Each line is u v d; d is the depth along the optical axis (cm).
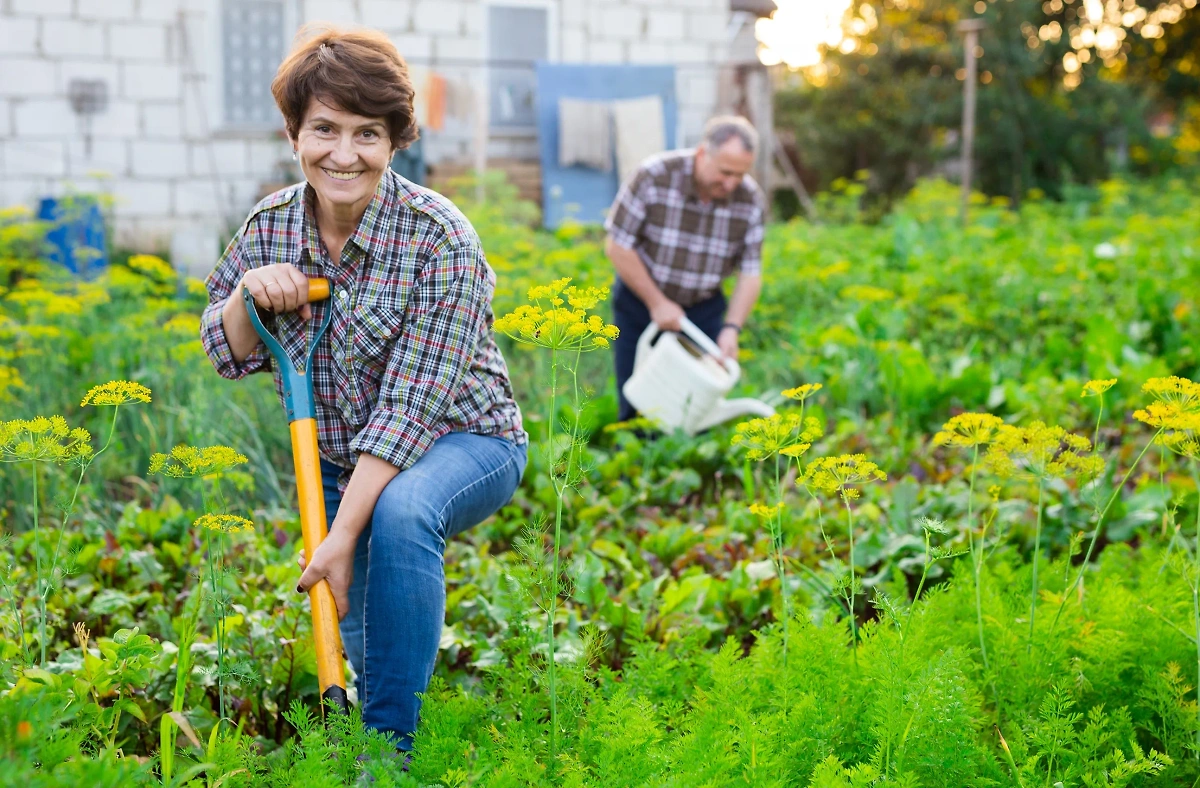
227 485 421
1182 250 1039
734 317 511
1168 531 339
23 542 345
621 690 211
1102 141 2444
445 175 1228
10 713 152
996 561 325
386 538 214
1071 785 205
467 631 294
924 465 473
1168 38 2672
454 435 237
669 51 1320
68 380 546
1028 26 2355
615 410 521
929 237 1109
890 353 578
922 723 202
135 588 336
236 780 191
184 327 491
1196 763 223
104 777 154
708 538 390
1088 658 244
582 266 762
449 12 1188
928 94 2342
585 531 402
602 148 1250
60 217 917
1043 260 952
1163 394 231
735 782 189
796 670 228
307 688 260
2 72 1052
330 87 217
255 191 1149
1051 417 525
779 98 2500
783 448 233
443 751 200
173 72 1106
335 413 243
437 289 228
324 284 234
